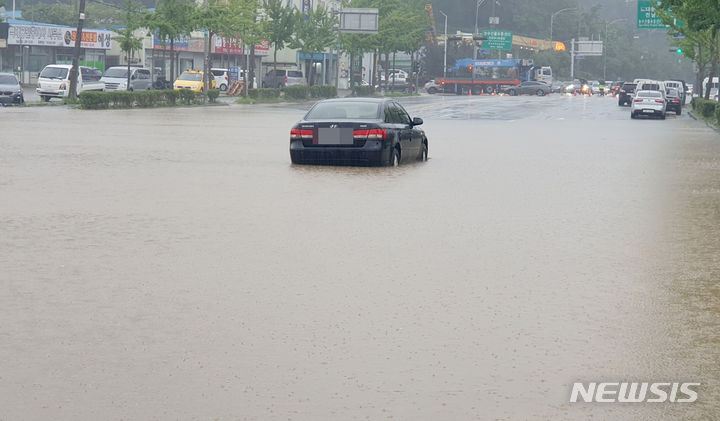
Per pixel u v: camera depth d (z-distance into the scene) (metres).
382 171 29.02
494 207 21.23
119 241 16.02
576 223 19.09
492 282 13.27
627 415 8.05
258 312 11.38
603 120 75.69
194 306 11.62
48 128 45.94
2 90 70.56
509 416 8.01
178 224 17.91
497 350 9.94
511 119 74.50
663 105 81.62
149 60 127.88
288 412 8.04
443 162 33.16
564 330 10.78
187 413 7.99
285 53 151.00
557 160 34.72
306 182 25.36
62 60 121.94
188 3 90.69
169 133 44.78
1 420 7.77
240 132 47.16
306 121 30.06
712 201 23.14
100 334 10.34
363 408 8.16
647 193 24.64
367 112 30.78
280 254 15.09
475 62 176.50
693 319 11.38
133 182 24.50
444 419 7.91
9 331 10.42
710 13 52.81
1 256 14.59
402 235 17.16
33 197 21.31
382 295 12.35
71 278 13.08
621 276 13.90
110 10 184.75
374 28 126.12
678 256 15.62
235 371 9.12
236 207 20.31
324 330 10.62
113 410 8.05
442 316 11.31
